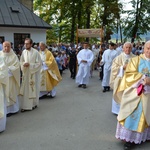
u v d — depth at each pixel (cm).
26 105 639
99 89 954
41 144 440
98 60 1548
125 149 422
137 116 411
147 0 2822
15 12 1961
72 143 446
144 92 409
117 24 2912
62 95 838
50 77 783
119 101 475
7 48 590
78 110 655
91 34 1352
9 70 583
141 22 2859
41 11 3123
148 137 448
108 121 570
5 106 508
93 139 466
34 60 651
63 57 1458
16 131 500
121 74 543
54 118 585
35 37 1975
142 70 416
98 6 2705
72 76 1233
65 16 2667
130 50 592
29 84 639
